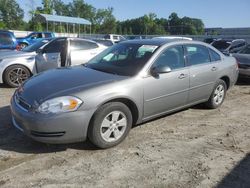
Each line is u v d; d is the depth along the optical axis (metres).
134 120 5.25
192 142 5.17
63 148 4.81
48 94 4.48
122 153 4.69
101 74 5.15
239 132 5.68
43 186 3.78
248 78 10.38
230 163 4.46
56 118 4.31
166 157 4.60
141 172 4.16
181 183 3.92
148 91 5.21
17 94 4.94
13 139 5.12
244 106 7.48
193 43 6.36
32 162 4.37
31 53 9.77
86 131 4.53
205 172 4.20
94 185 3.83
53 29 51.25
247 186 3.91
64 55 9.48
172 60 5.76
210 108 7.00
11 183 3.83
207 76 6.46
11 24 75.88
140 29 80.31
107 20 86.62
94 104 4.51
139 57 5.49
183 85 5.86
